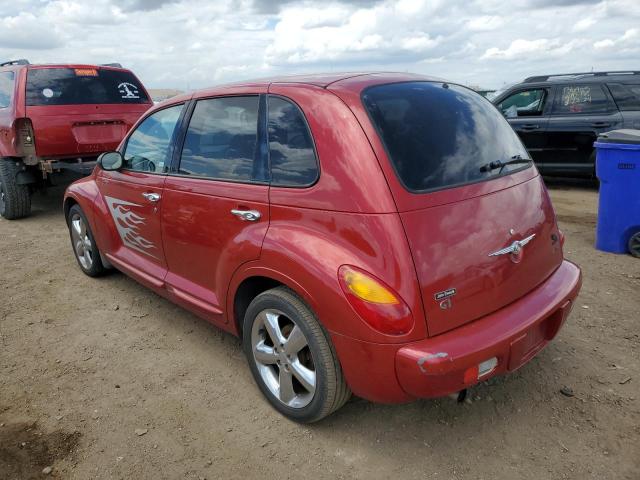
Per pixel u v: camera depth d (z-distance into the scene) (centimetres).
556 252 298
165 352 369
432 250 230
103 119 723
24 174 723
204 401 311
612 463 252
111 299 459
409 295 223
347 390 261
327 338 251
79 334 398
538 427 279
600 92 841
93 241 481
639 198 513
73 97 705
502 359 239
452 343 226
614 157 516
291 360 272
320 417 270
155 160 373
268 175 279
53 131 683
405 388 229
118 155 395
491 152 282
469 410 295
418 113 266
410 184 237
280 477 252
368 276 227
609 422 281
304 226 255
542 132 878
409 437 275
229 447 272
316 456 264
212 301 326
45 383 334
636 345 356
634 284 459
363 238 231
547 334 277
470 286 239
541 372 328
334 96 260
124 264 424
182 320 418
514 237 260
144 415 299
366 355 232
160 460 264
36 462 265
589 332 375
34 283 499
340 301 233
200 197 317
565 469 249
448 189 247
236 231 293
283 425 288
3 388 329
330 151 249
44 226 714
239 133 304
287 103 278
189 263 342
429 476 249
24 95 671
